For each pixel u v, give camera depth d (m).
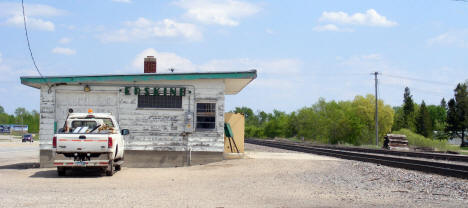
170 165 20.52
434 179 14.93
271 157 23.25
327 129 81.50
